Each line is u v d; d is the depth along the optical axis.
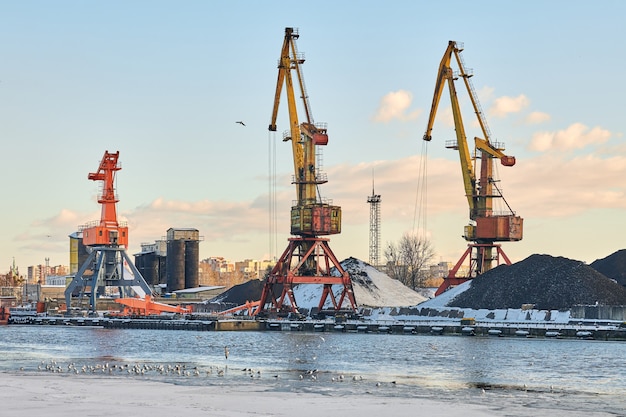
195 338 172.25
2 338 178.00
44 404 74.31
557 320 177.50
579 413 74.19
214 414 70.19
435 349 137.62
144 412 70.50
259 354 133.88
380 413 72.19
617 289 197.00
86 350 145.00
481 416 71.62
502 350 135.12
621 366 112.19
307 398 80.69
